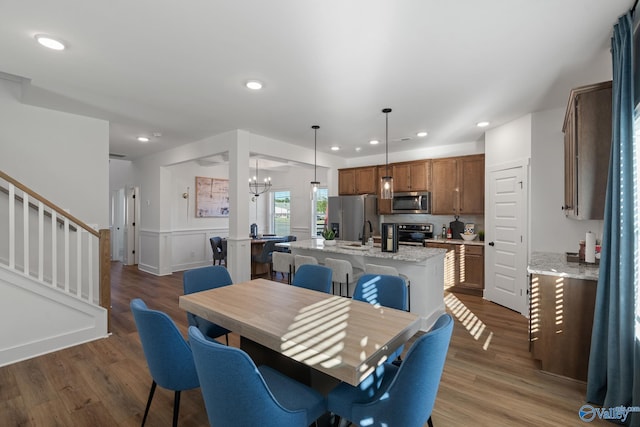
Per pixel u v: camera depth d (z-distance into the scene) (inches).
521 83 112.4
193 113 146.5
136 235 292.2
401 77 107.7
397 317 71.8
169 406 81.5
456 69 101.5
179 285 210.8
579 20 75.6
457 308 161.8
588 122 93.6
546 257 124.9
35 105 138.0
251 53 91.8
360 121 157.9
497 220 168.4
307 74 105.6
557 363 95.9
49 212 136.9
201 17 74.6
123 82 112.3
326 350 54.6
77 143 151.4
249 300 84.9
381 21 76.2
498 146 167.0
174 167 266.2
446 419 76.1
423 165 215.5
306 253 171.3
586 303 92.2
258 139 186.4
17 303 104.7
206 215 288.7
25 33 81.1
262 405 45.8
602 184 92.0
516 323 140.6
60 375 95.7
